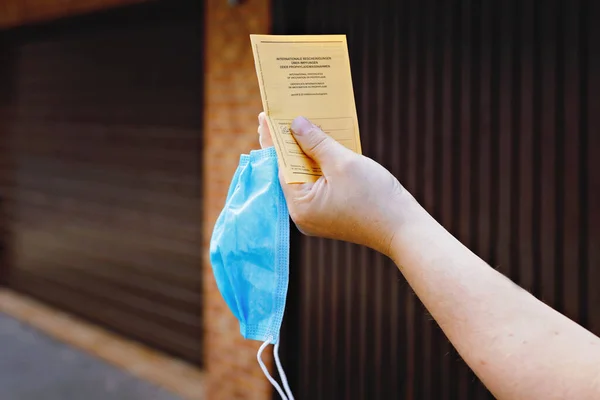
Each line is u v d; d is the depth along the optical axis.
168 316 5.62
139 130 5.75
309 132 1.02
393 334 3.67
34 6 6.72
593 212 2.86
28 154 7.42
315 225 1.02
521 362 0.77
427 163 3.43
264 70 1.08
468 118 3.26
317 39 1.12
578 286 2.91
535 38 2.99
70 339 6.44
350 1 3.73
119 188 6.08
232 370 4.53
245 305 1.21
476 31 3.21
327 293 3.96
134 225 5.93
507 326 0.79
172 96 5.35
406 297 3.61
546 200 3.00
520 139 3.07
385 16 3.58
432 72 3.39
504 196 3.14
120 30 5.85
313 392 4.05
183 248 5.41
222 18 4.37
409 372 3.60
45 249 7.27
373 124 3.66
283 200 1.19
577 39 2.86
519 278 3.10
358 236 0.98
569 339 0.77
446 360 3.46
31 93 7.26
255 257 1.20
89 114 6.37
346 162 0.98
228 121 4.36
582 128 2.87
